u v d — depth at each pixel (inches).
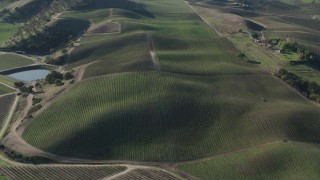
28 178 4333.2
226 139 5000.0
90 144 4899.1
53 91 6087.6
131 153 4788.4
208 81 6304.1
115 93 5792.3
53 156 4726.9
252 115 5388.8
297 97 6053.2
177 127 5182.1
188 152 4800.7
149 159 4699.8
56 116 5388.8
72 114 5398.6
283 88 6254.9
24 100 6067.9
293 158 4586.6
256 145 4872.0
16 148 4837.6
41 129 5167.3
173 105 5511.8
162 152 4793.3
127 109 5408.5
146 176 4402.1
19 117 5551.2
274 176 4370.1
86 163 4640.8
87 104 5585.6
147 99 5615.2
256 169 4475.9
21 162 4633.4
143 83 6023.6
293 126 5177.2
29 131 5147.6
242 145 4894.2
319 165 4483.3
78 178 4352.9
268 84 6348.4
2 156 4736.7
